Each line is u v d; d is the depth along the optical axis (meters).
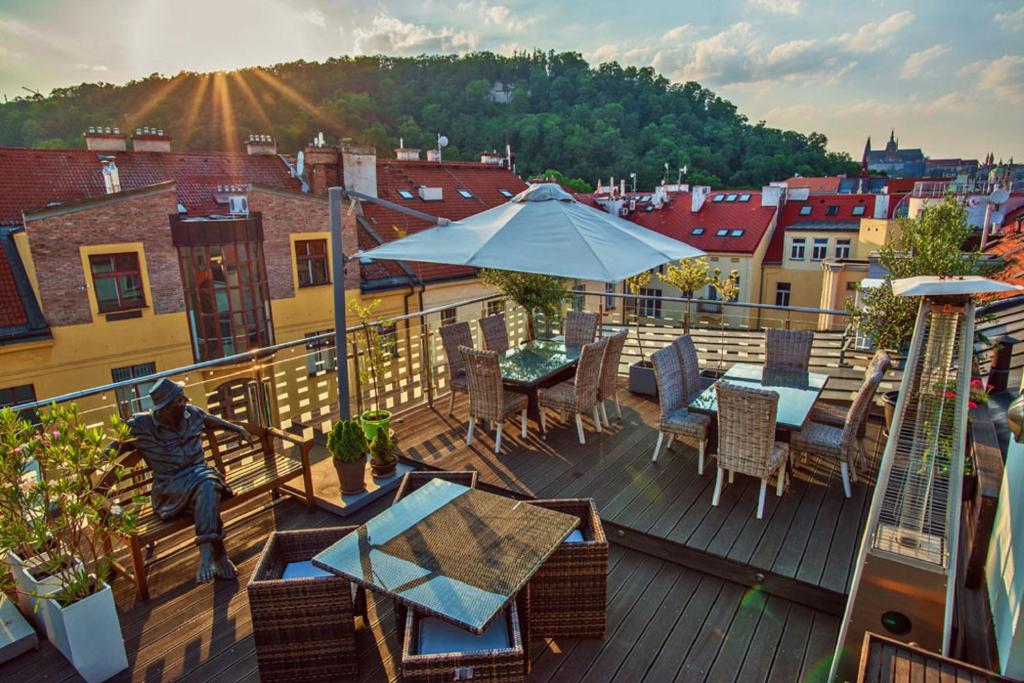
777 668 3.03
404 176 23.56
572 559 3.10
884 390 6.24
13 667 3.04
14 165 17.08
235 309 16.58
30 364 13.87
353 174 19.83
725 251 30.50
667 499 4.47
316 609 2.87
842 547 3.81
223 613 3.48
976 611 3.31
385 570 2.69
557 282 8.58
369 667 3.06
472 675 2.39
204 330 16.20
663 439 5.50
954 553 2.69
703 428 4.79
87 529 3.30
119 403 4.36
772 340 5.92
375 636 3.28
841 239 28.97
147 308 15.26
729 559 3.70
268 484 4.19
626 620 3.39
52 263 13.82
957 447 2.66
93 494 3.15
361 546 2.90
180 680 2.99
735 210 32.38
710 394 5.06
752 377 5.41
